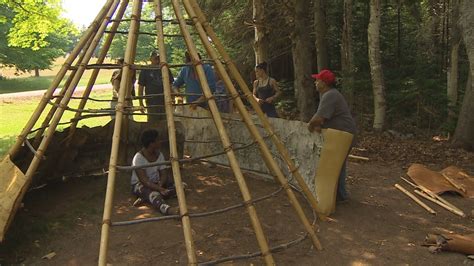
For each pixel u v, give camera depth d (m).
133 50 4.58
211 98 4.35
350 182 6.78
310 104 10.05
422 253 4.41
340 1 13.99
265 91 7.92
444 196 6.21
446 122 10.50
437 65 14.09
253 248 4.52
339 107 5.51
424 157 8.48
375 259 4.29
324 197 5.33
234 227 5.01
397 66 14.32
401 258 4.31
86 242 4.72
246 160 7.07
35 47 15.55
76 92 26.84
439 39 15.02
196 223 5.12
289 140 6.18
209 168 7.48
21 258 4.42
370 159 8.28
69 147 6.61
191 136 8.05
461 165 7.92
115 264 4.20
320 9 11.89
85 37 5.09
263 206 5.65
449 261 4.24
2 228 4.30
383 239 4.74
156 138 5.93
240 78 5.08
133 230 4.94
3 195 4.55
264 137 6.54
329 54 14.48
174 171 3.98
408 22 15.49
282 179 4.57
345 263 4.21
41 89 34.91
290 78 15.70
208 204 5.77
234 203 5.78
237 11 13.67
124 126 7.17
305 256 4.34
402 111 12.22
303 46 9.92
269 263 3.95
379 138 10.09
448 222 5.25
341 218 5.30
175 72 15.82
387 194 6.25
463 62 14.56
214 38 4.99
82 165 6.99
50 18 14.31
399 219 5.32
